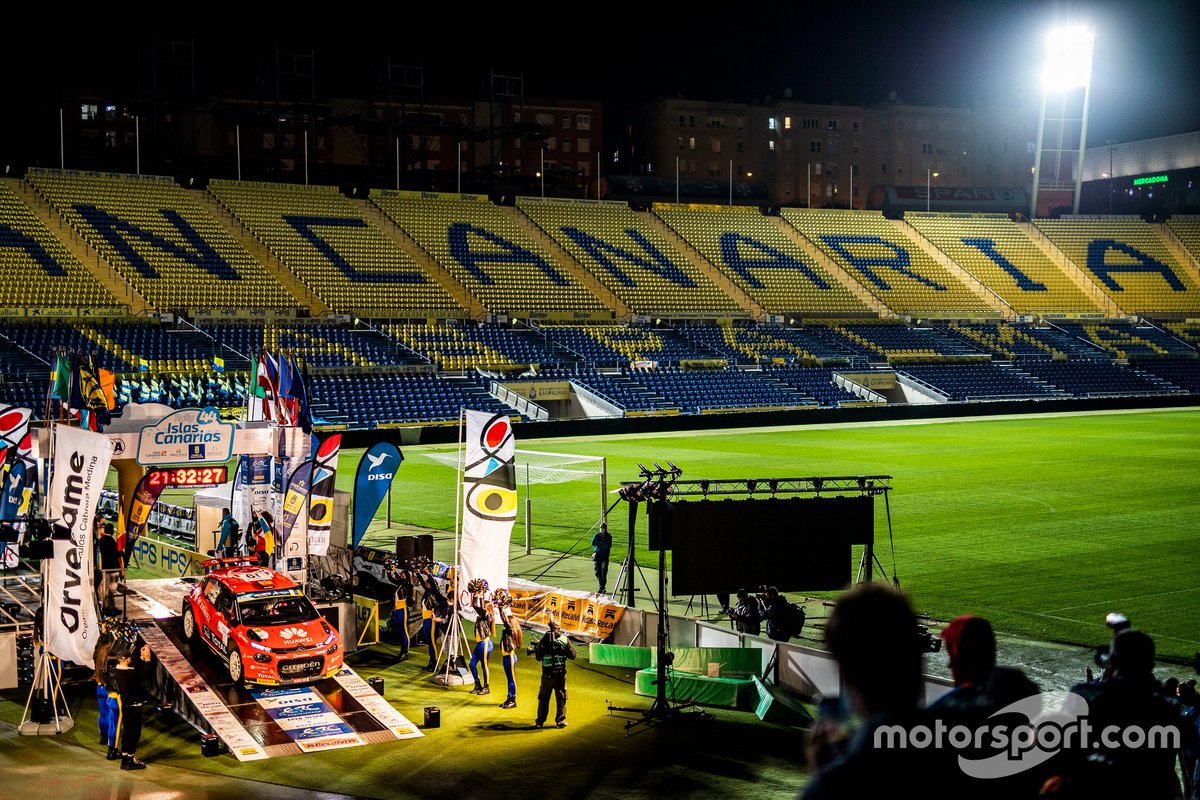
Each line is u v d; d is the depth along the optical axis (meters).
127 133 121.38
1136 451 53.69
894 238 100.56
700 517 21.33
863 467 48.38
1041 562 29.22
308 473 24.55
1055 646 21.59
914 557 30.06
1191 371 86.88
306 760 16.56
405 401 63.53
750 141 153.62
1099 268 100.56
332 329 70.62
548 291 81.69
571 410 70.56
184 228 75.31
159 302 67.25
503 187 99.88
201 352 63.38
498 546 21.91
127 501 27.98
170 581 27.33
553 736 17.56
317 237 79.75
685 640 21.62
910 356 82.44
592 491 42.91
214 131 123.75
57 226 71.44
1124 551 30.44
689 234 94.31
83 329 62.72
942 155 162.88
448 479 46.31
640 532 35.00
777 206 103.12
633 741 17.28
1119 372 84.81
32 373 56.41
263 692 19.34
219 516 31.05
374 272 77.69
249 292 70.88
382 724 18.05
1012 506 38.12
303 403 24.78
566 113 147.12
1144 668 7.17
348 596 23.45
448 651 20.86
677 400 70.12
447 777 15.77
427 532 34.62
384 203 86.31
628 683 20.67
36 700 18.64
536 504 40.28
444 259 82.12
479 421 21.95
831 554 21.91
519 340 74.94
